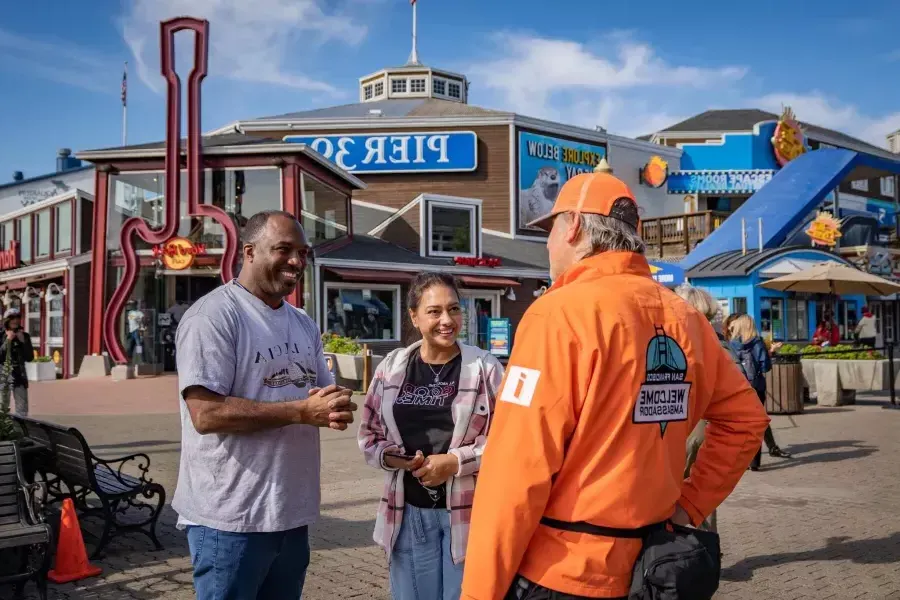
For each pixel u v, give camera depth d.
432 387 3.11
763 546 5.47
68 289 22.56
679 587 1.78
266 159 21.17
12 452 4.67
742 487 7.47
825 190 24.86
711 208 35.94
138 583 4.71
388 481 3.12
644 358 1.92
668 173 34.16
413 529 3.03
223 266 20.61
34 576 4.24
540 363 1.87
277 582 2.82
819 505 6.69
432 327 3.07
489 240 28.92
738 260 21.77
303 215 21.78
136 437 10.69
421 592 3.03
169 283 22.05
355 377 16.11
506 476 1.83
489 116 29.45
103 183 21.59
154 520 5.45
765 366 8.41
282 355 2.76
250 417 2.52
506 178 29.55
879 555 5.25
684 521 2.19
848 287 17.62
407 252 25.28
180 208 21.20
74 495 5.66
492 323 20.22
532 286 26.69
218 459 2.62
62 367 23.05
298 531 2.80
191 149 20.89
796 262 21.77
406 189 29.66
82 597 4.48
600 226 2.11
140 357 21.14
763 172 34.56
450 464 2.90
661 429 1.96
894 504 6.72
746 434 2.20
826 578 4.80
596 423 1.87
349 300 22.66
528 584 1.90
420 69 37.72
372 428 3.17
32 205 26.72
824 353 15.03
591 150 31.58
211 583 2.62
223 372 2.58
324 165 22.73
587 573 1.84
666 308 2.05
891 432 11.01
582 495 1.87
